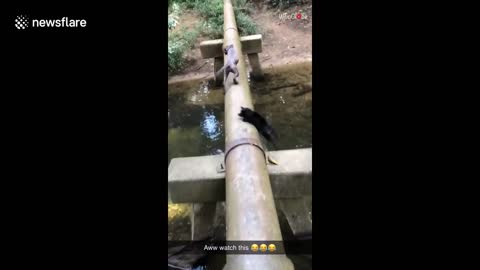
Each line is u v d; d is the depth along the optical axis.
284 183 3.06
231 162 2.64
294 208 3.29
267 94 5.53
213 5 7.38
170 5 7.67
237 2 7.52
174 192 3.12
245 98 3.46
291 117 4.91
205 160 3.27
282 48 6.54
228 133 2.97
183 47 6.73
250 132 2.91
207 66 6.40
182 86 6.03
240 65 4.13
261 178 2.49
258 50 5.59
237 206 2.26
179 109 5.55
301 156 3.17
